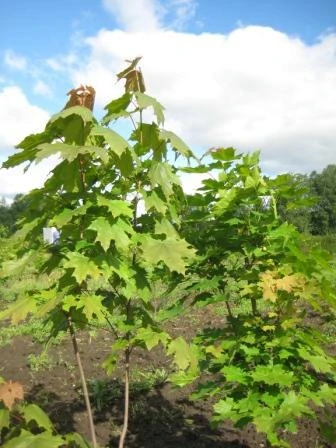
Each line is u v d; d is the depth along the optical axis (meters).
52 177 2.72
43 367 6.39
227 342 3.21
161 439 4.29
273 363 3.19
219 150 3.28
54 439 2.26
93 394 5.36
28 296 2.80
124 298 3.12
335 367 3.22
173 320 9.20
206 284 3.27
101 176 2.98
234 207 3.34
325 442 4.07
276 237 3.22
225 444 4.15
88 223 2.76
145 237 2.80
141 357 6.73
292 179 3.23
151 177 2.77
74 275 2.53
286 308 3.14
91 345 7.42
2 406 2.42
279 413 2.92
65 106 2.92
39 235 2.96
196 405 5.02
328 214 61.03
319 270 3.09
